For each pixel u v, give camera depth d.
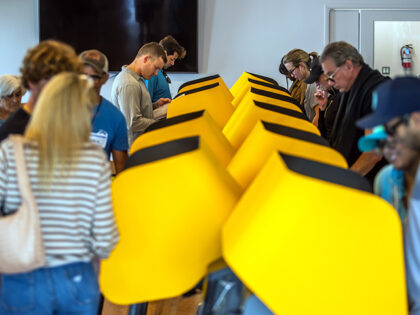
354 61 2.64
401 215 1.75
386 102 1.54
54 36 6.77
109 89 6.92
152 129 2.58
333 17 6.83
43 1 6.71
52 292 1.60
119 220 1.84
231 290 1.72
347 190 1.54
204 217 1.82
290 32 6.79
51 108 1.57
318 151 2.19
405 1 6.72
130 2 6.72
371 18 6.79
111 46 6.79
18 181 1.55
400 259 1.57
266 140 2.20
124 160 2.82
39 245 1.54
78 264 1.63
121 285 1.90
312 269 1.58
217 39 6.83
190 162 1.79
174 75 6.88
